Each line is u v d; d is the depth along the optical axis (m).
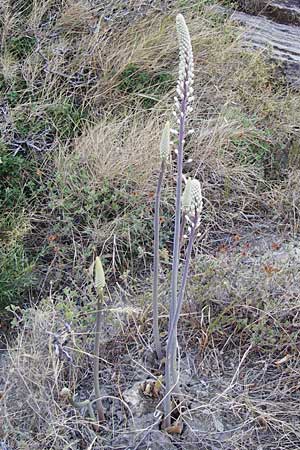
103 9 4.20
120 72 3.95
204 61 4.22
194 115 3.86
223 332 2.76
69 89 3.87
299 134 4.07
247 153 3.86
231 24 4.70
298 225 3.56
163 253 3.06
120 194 3.39
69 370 2.59
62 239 3.33
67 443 2.32
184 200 2.10
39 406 2.43
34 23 3.96
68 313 2.56
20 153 3.56
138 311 2.76
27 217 3.33
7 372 2.57
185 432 2.43
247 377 2.64
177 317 2.25
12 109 3.56
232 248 3.29
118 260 3.26
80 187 3.43
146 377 2.63
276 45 4.75
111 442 2.39
